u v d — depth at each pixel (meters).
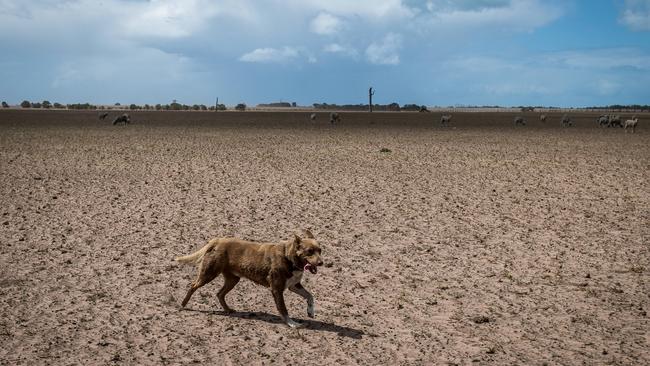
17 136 42.44
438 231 13.37
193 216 14.68
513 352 7.04
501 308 8.55
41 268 10.20
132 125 62.25
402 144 38.12
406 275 10.12
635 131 57.84
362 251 11.65
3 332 7.41
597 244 12.25
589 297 9.03
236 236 12.69
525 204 16.70
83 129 53.06
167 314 8.14
